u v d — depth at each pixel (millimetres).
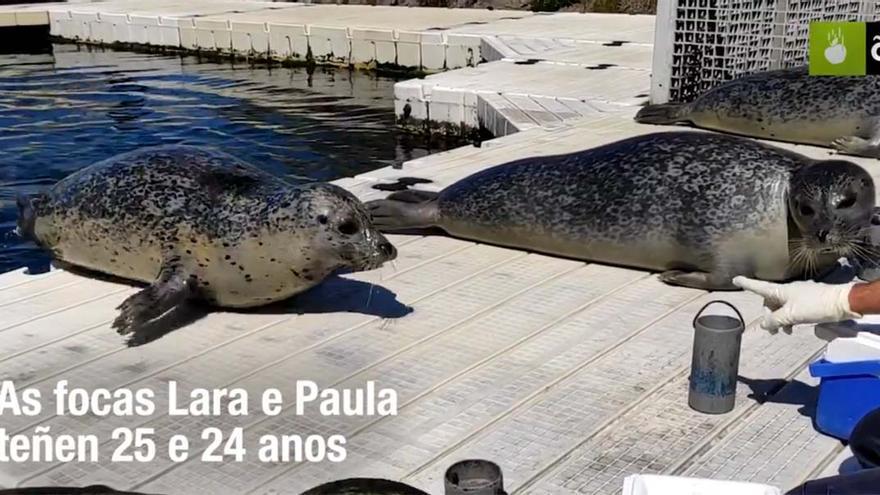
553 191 5359
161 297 4426
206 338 4336
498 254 5523
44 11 20375
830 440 3414
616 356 4121
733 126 8484
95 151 10797
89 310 4660
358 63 16953
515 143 8156
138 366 4055
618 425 3539
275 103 13828
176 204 4625
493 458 3322
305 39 17375
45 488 2947
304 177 9773
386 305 4703
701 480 2648
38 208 5168
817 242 4641
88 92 14656
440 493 3113
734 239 4863
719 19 9289
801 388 3805
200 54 18766
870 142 7594
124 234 4738
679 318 4547
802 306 3391
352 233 4297
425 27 16984
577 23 17125
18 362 4090
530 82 11508
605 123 9047
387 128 12164
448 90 11203
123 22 19516
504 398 3746
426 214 5832
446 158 7594
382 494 2713
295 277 4418
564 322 4500
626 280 5086
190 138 11484
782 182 4812
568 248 5371
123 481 3215
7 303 4746
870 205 4668
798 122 8031
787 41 9320
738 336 3529
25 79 15906
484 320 4520
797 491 2779
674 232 4988
